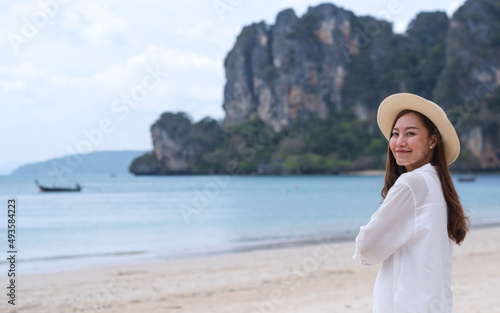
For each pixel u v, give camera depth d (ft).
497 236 45.14
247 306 19.66
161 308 19.83
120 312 19.40
